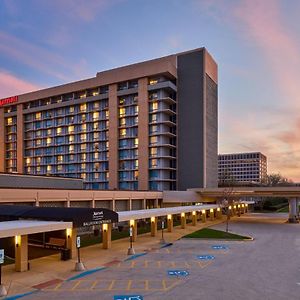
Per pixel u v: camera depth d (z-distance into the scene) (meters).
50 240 29.12
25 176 44.06
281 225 56.09
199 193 69.50
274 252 29.98
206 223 58.25
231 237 39.34
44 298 17.05
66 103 89.50
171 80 79.62
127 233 42.47
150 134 77.19
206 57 79.38
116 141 80.81
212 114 83.25
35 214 27.17
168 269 23.16
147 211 39.12
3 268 22.92
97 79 83.88
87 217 26.58
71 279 20.66
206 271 22.55
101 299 16.84
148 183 76.44
